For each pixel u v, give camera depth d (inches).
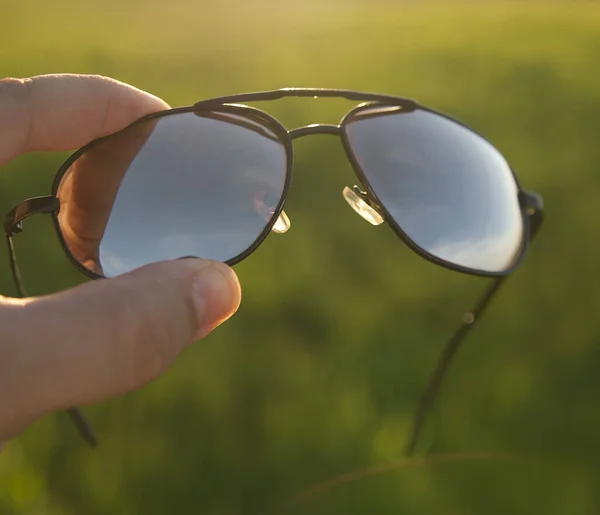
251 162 7.0
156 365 5.8
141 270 5.8
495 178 7.8
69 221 6.7
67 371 5.4
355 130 7.6
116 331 5.5
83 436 8.6
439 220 7.4
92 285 5.6
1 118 7.6
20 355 5.3
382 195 7.4
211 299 5.8
